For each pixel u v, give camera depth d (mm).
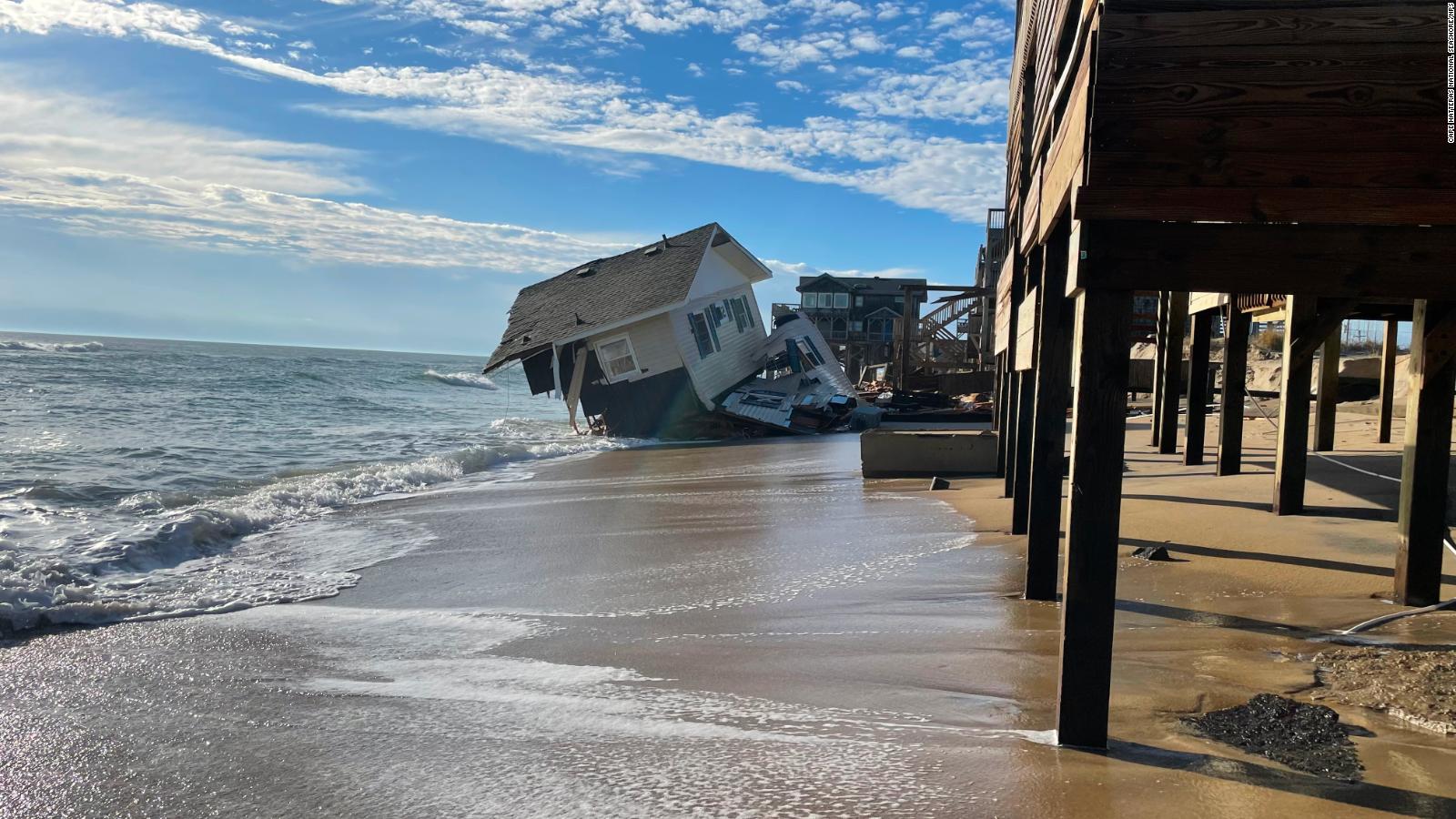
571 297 29578
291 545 9344
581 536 9578
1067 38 4797
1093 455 3320
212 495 12539
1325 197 3154
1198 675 4148
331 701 4520
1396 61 3121
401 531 10094
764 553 8242
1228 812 2824
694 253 27391
